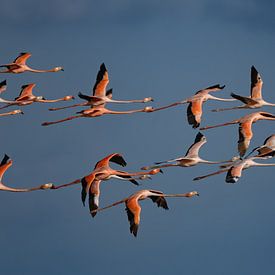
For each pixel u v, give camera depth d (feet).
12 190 226.58
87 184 222.28
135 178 230.89
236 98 242.58
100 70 247.09
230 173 225.35
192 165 233.76
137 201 219.82
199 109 241.76
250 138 233.35
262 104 242.17
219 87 245.65
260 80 242.99
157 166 232.73
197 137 236.63
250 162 227.40
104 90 246.88
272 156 228.84
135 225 216.95
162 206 227.20
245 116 238.48
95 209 222.07
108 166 225.56
